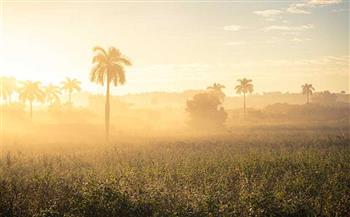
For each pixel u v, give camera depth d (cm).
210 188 1759
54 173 2088
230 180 2019
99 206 1422
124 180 1783
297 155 2850
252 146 4006
